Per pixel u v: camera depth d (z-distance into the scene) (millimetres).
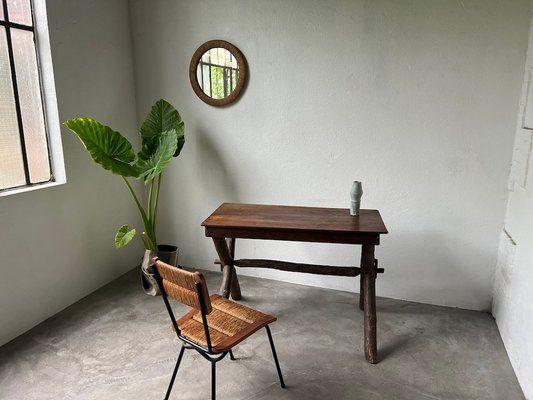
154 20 3104
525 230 2082
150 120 2977
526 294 1983
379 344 2324
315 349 2270
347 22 2602
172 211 3441
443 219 2682
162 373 2057
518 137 2342
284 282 3188
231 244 2670
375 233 2090
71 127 2432
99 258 3068
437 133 2572
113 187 3154
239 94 2963
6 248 2311
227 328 1761
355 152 2781
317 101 2791
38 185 2586
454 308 2770
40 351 2252
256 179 3094
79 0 2707
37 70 2543
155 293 2943
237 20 2852
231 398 1874
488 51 2367
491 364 2141
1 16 2285
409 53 2518
